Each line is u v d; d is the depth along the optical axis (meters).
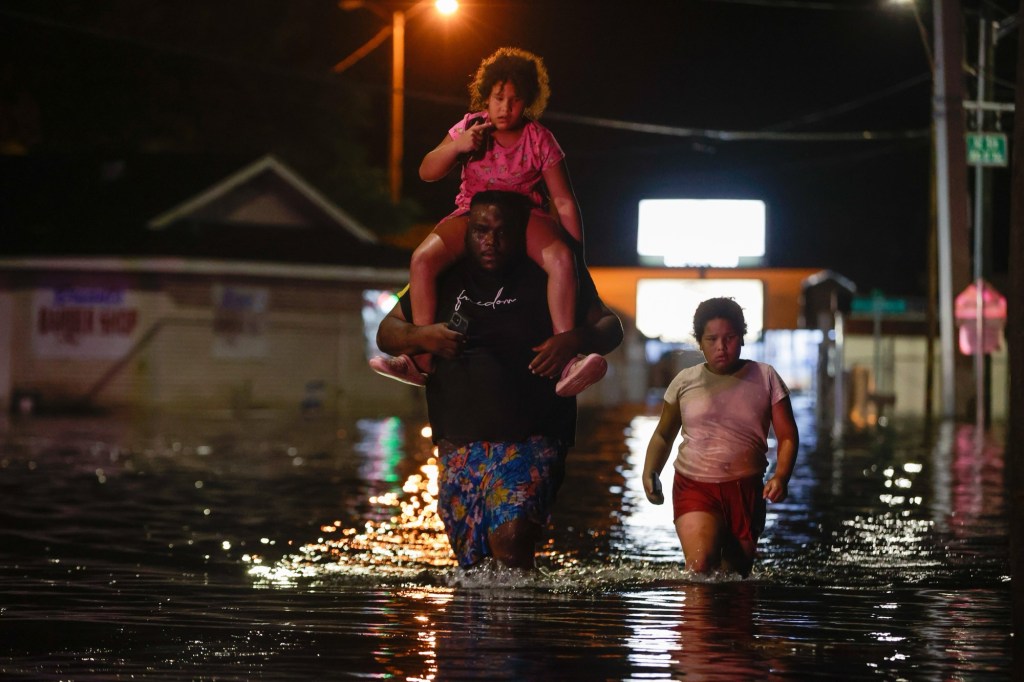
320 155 130.88
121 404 91.31
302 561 24.75
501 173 22.41
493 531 22.45
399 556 25.47
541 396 22.55
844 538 28.62
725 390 22.67
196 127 124.50
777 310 132.75
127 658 16.02
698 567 22.41
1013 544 14.43
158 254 90.69
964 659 16.20
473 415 22.50
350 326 100.94
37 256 92.12
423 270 22.47
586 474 44.72
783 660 16.09
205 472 45.06
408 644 16.84
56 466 47.16
